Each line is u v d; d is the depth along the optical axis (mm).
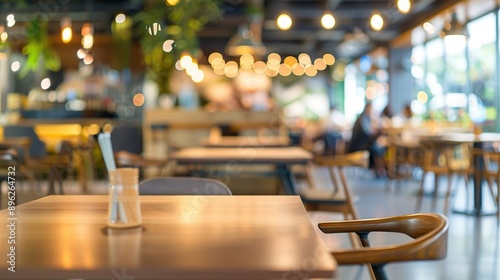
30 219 1756
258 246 1366
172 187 2568
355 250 1514
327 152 14117
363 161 4262
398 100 14695
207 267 1167
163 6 7297
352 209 4180
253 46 9016
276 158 4270
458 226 5539
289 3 12109
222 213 1857
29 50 5719
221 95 19281
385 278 1586
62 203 2086
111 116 10914
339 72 20938
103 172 8938
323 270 1146
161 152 8383
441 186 8984
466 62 11023
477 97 10570
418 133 9586
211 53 17109
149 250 1329
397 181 8781
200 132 8484
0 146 5984
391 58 14766
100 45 11664
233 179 6711
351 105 20375
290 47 18781
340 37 16391
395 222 1922
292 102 21719
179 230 1578
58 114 10078
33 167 6289
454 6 9883
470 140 6418
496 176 6094
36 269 1171
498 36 9789
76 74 12469
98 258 1250
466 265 4012
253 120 8703
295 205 2025
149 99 12625
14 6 5828
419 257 1500
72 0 10219
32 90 11867
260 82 19500
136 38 11211
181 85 14430
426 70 13422
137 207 1646
